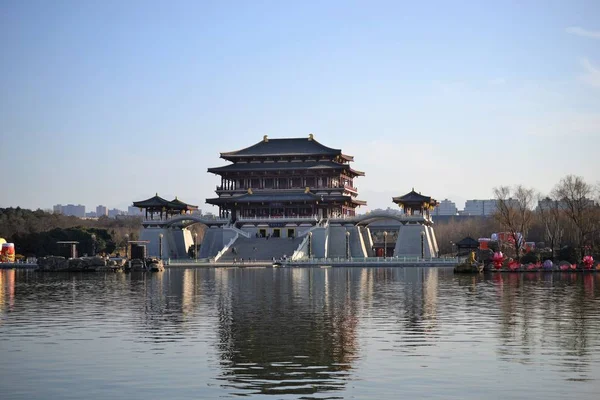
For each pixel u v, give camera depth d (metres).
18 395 44.62
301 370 50.44
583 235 189.88
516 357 54.22
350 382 47.09
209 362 53.00
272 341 61.31
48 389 45.88
